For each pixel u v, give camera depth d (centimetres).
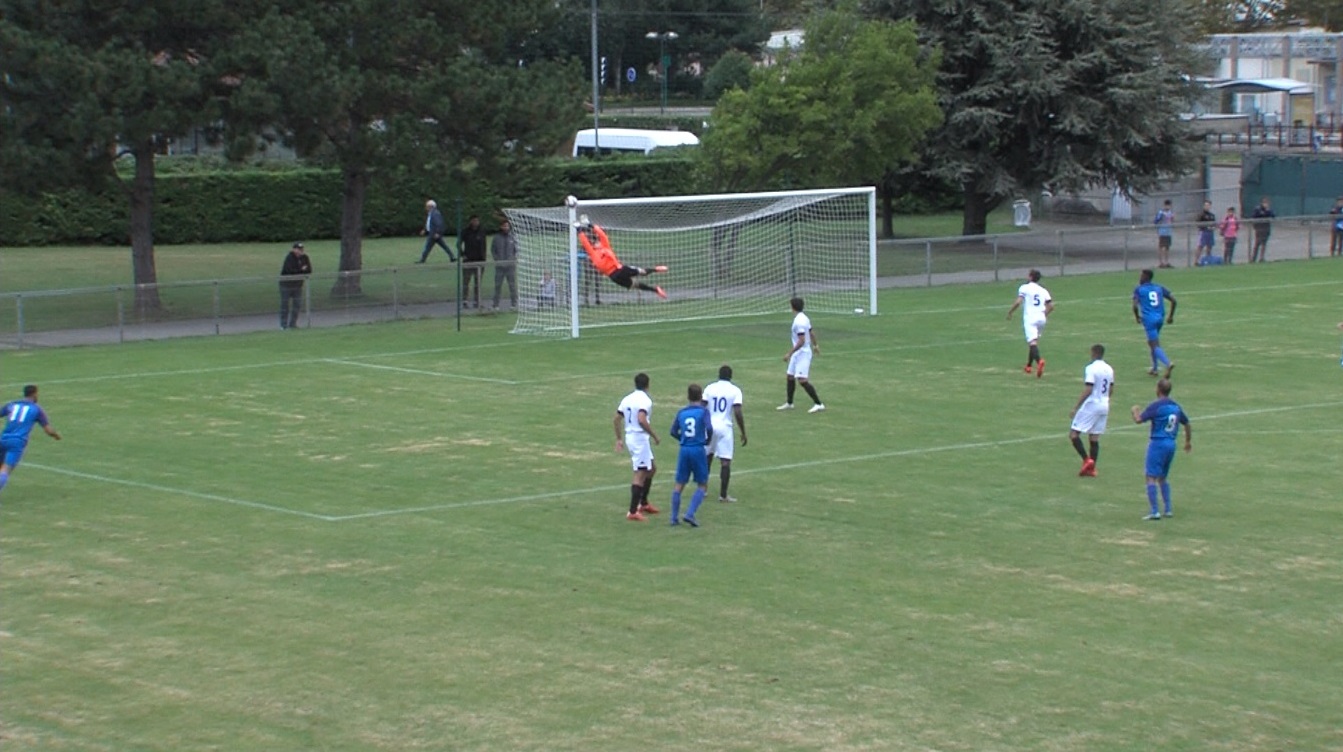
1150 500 2508
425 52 5309
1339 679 1773
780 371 4000
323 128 5159
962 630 1941
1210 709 1678
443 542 2375
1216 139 10094
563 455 3005
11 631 1952
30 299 4894
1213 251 7075
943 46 7138
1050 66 7075
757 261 6012
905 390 3709
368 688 1742
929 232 8256
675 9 13062
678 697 1709
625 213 6556
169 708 1684
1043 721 1639
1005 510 2566
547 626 1961
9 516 2548
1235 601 2064
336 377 3953
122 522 2508
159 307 5053
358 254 5606
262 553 2316
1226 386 3750
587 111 5797
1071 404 3525
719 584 2144
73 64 4622
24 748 1573
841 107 6231
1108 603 2055
